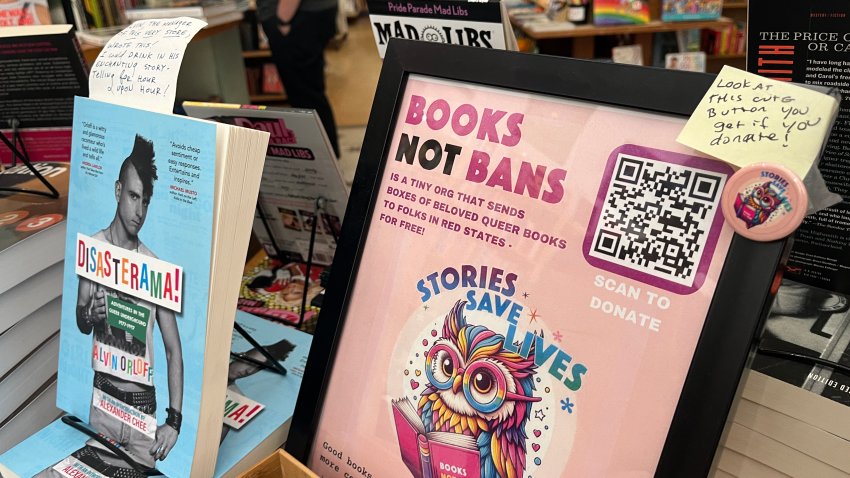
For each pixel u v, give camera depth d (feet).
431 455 2.57
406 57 2.70
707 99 2.00
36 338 3.60
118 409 2.94
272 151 4.03
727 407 1.93
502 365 2.41
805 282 3.24
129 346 2.86
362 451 2.75
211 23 7.75
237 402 3.19
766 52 2.90
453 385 2.53
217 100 9.22
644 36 12.34
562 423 2.27
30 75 3.98
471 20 3.19
